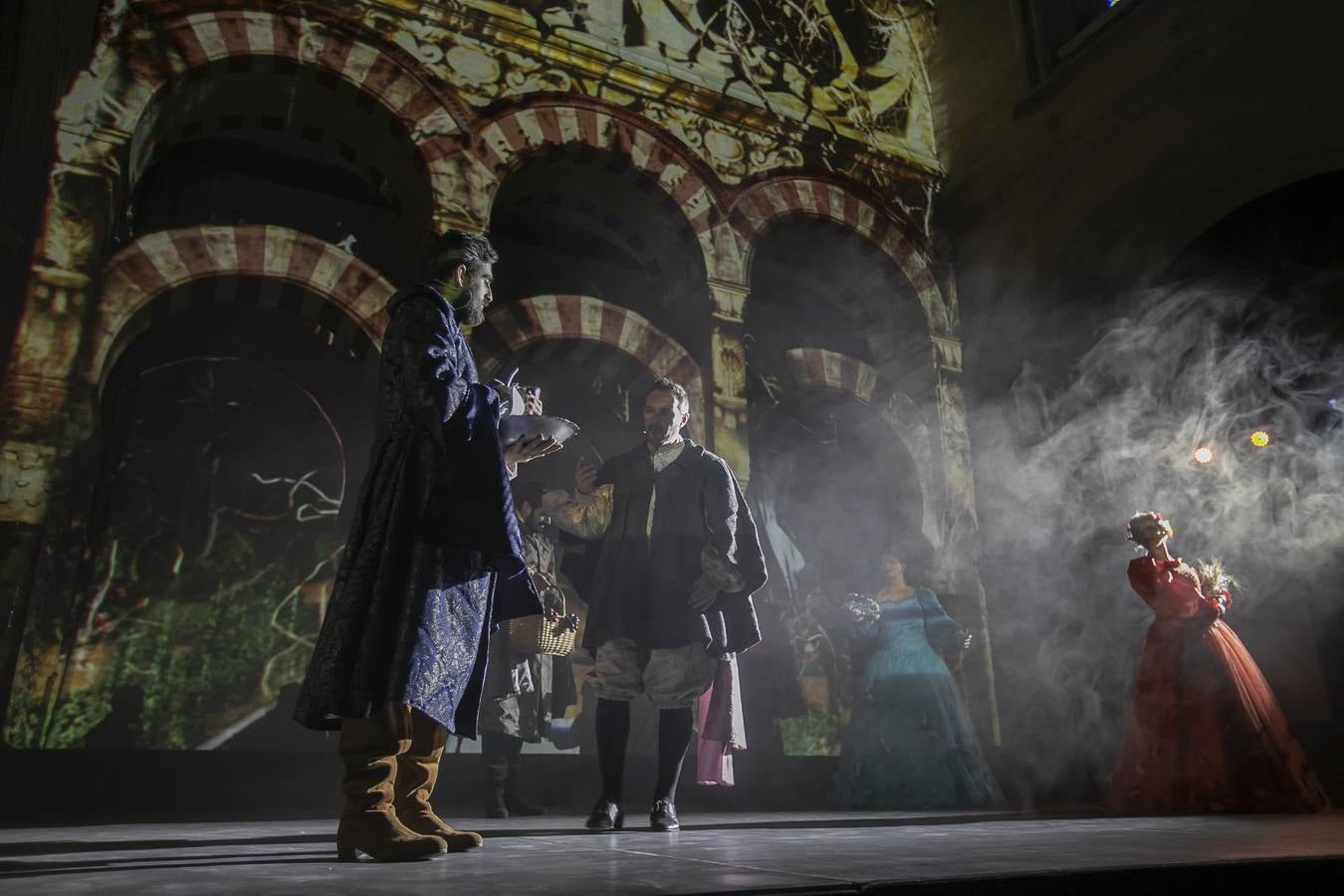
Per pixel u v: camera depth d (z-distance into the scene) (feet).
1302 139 25.25
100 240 19.86
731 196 28.71
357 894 4.11
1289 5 23.61
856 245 31.42
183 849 7.45
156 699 21.85
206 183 26.05
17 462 17.79
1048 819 12.20
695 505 10.71
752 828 10.34
